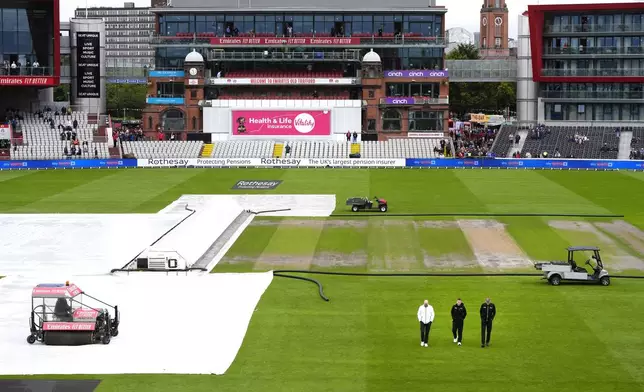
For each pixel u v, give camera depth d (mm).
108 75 169500
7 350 47500
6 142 134000
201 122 148000
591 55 144125
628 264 69562
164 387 42281
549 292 60062
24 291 60375
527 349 47594
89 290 60531
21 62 138875
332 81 146375
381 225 86062
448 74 152125
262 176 122312
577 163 129000
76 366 45094
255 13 149500
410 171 127750
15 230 83500
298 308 56062
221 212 87312
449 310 55562
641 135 140875
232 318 53625
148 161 132000
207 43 149250
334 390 41875
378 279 64562
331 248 75812
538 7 141500
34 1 137625
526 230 83250
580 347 47938
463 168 131125
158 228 83938
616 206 96438
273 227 85125
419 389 41938
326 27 149375
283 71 149750
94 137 138125
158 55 150375
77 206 97188
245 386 42438
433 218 89688
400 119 147250
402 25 148875
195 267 66938
